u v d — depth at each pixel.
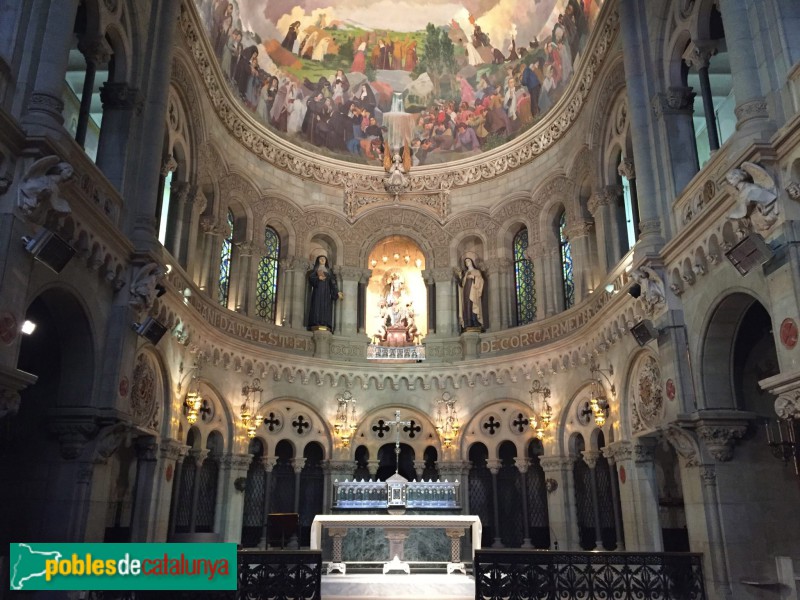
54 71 10.90
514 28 25.91
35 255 10.21
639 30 16.70
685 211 14.34
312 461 24.61
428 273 26.73
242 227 24.19
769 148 10.26
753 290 11.34
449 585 14.70
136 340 14.36
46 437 13.09
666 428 13.77
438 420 24.56
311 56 26.92
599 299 19.55
